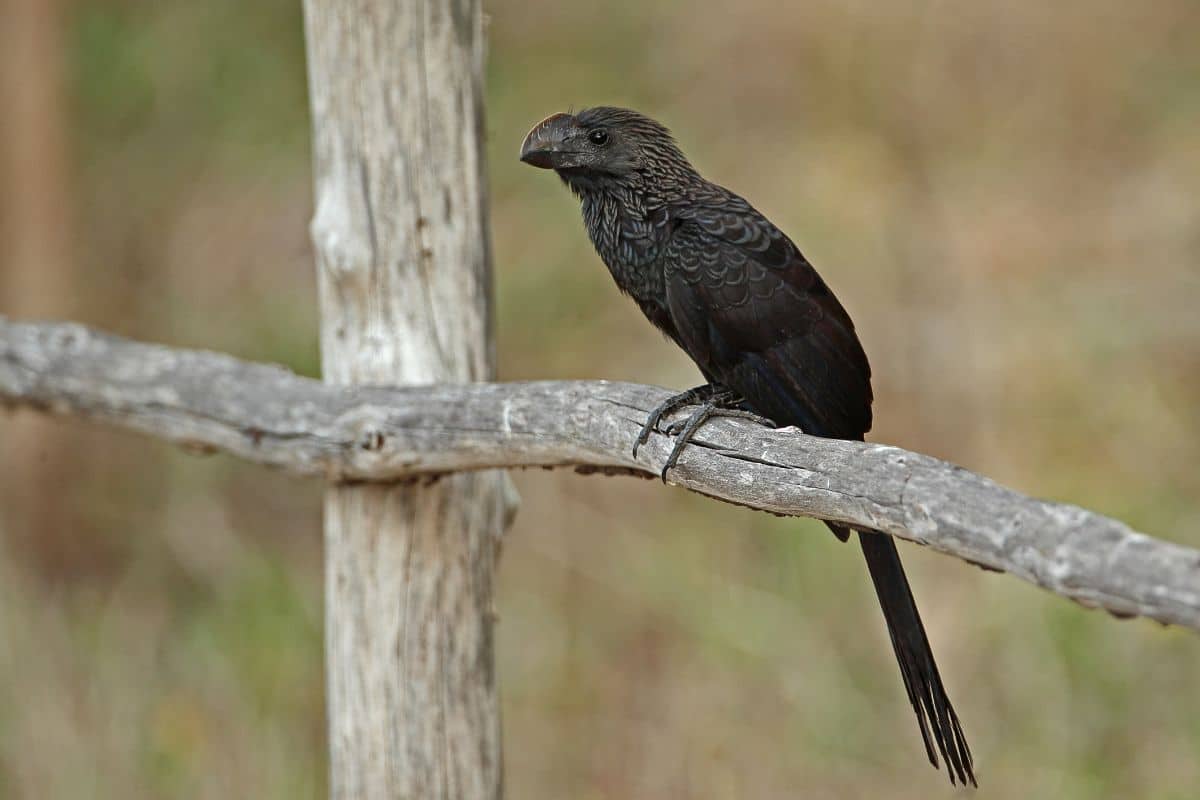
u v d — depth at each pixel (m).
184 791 10.32
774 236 6.50
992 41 15.00
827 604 11.02
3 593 11.83
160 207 15.86
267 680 11.20
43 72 13.97
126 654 11.48
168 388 6.81
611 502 12.35
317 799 10.43
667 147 6.84
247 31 16.05
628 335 13.47
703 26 15.62
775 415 6.54
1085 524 3.47
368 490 6.41
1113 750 9.74
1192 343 12.37
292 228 15.45
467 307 6.51
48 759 10.46
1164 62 14.82
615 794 10.67
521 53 15.73
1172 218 13.41
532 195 14.30
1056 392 12.22
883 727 10.37
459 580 6.51
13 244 14.04
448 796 6.52
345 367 6.52
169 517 13.06
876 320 12.89
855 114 14.53
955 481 3.88
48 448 13.21
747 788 10.38
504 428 5.72
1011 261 13.27
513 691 11.30
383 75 6.31
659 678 11.20
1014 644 10.25
